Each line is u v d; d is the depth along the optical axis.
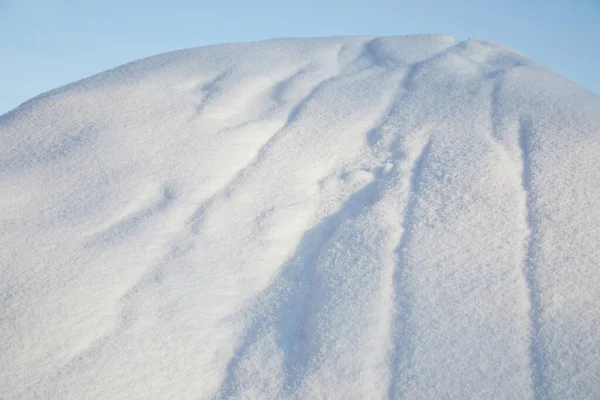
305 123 6.24
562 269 4.07
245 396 3.56
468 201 4.80
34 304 3.92
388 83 6.96
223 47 8.21
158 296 4.18
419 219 4.73
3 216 4.88
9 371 3.49
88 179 5.36
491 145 5.44
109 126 6.08
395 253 4.44
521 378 3.37
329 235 4.95
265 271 4.60
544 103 6.01
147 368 3.65
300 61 7.71
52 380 3.47
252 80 7.06
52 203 5.07
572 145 5.26
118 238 4.66
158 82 6.98
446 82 6.78
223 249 4.70
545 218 4.54
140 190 5.22
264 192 5.27
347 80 7.13
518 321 3.75
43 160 5.68
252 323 4.16
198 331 3.99
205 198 5.22
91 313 3.95
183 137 5.89
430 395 3.34
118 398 3.43
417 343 3.67
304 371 3.64
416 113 6.23
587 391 3.22
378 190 5.19
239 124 6.22
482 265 4.20
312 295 4.31
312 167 5.60
